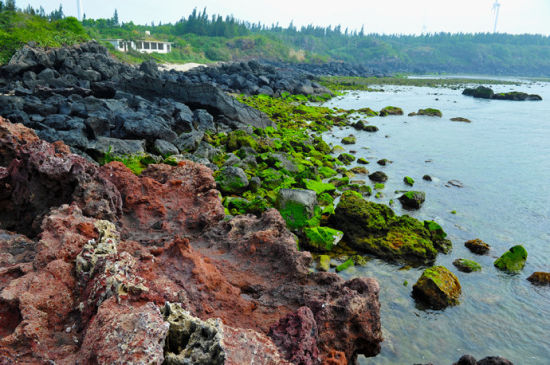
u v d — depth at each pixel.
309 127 41.28
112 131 26.08
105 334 5.08
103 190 10.80
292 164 25.66
